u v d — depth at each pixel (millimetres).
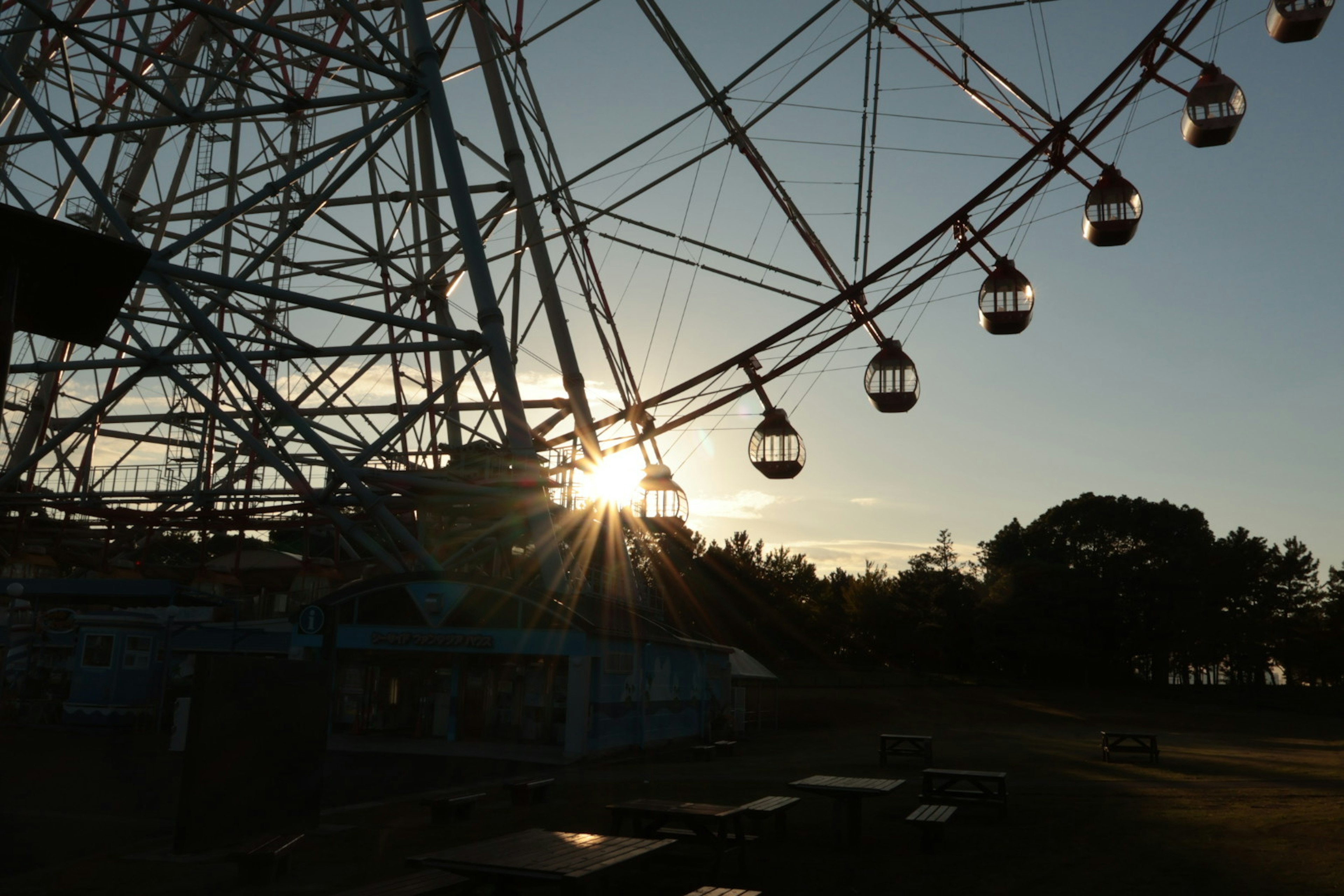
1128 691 88062
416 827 13422
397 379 35500
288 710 12695
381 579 27266
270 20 29078
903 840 13055
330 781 18922
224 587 46250
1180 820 15000
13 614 30438
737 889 8805
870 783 13117
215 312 26781
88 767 20094
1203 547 98938
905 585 99500
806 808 16141
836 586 110062
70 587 33750
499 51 31203
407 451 33031
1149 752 29156
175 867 10578
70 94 24688
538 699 28516
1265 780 22688
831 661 86188
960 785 20438
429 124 33375
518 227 32938
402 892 7422
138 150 34031
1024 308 26047
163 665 30250
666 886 10172
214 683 11492
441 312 33969
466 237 23797
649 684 30391
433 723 28938
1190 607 92750
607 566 36188
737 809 11062
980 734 46906
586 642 25516
